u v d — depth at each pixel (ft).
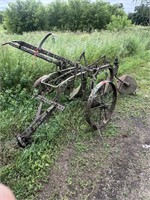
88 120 12.28
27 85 15.67
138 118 14.98
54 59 13.97
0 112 13.35
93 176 10.27
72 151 11.55
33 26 97.55
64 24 94.48
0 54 16.20
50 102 11.85
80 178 10.12
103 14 92.73
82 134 12.73
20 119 13.03
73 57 20.16
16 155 10.78
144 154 11.85
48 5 95.96
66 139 12.21
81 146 11.92
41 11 95.25
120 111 15.53
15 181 9.63
